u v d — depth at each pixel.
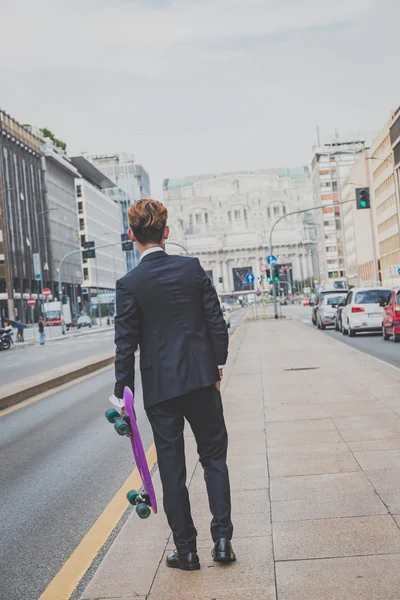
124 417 4.59
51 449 10.38
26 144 112.69
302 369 18.00
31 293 108.88
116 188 199.75
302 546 4.93
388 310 28.03
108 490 7.61
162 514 6.18
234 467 7.59
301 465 7.41
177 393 4.68
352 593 4.06
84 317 108.88
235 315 104.50
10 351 49.91
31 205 113.06
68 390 18.95
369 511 5.60
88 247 72.12
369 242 125.88
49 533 6.20
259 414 11.12
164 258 4.86
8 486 8.16
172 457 4.76
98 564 5.25
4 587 4.98
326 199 172.12
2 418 14.35
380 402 11.44
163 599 4.26
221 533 4.77
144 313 4.75
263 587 4.27
